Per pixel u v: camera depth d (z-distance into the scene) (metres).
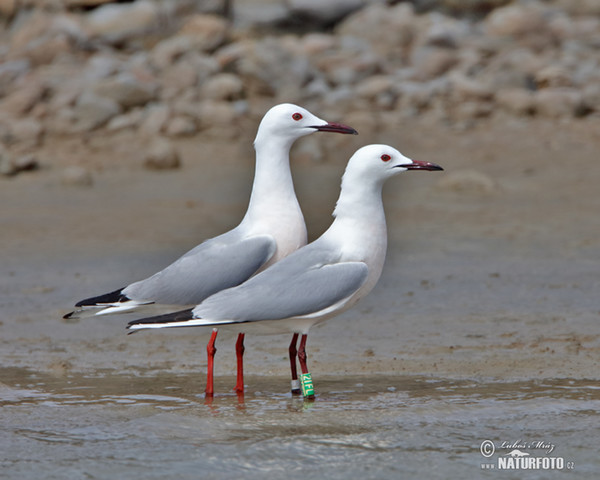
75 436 7.79
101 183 24.06
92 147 27.38
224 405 8.64
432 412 8.20
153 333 11.71
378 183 8.75
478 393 8.80
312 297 8.52
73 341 11.33
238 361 9.10
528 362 9.80
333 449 7.35
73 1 34.97
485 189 22.00
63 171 25.23
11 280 14.90
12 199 22.36
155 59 32.06
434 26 33.91
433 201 21.11
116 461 7.18
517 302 12.62
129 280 14.67
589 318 11.60
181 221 19.72
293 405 8.59
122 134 28.22
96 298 9.45
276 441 7.55
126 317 12.61
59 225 19.48
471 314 12.07
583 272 14.41
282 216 9.49
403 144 26.67
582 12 35.97
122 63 31.83
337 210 8.84
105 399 8.91
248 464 7.07
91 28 34.12
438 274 14.65
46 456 7.31
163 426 7.98
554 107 28.45
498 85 29.95
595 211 19.52
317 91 30.14
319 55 32.44
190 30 33.41
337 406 8.51
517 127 27.73
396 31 33.75
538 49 32.78
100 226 19.34
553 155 25.16
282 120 9.45
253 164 25.88
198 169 25.44
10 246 17.66
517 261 15.41
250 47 31.61
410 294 13.38
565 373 9.39
